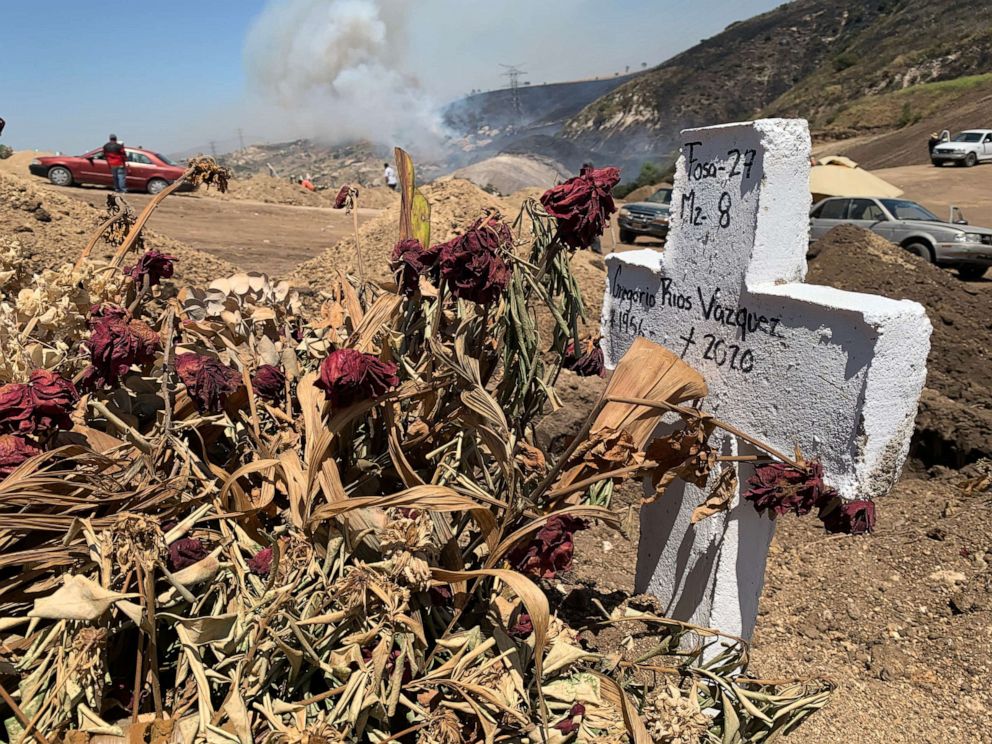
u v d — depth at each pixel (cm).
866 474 196
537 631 158
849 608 326
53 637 156
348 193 260
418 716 174
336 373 165
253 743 155
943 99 5200
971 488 407
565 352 234
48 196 646
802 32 14925
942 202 2472
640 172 4816
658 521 285
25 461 169
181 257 675
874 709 268
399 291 209
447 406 211
